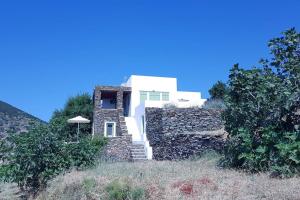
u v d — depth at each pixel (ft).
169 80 111.75
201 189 31.50
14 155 41.96
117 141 81.51
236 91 41.37
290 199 25.20
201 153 57.41
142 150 79.61
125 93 110.83
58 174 44.45
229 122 42.19
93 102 113.60
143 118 90.48
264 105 39.29
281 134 36.86
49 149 43.60
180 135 65.21
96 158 56.80
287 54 39.04
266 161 36.32
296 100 37.63
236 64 41.27
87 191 36.45
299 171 33.06
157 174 39.24
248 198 27.17
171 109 78.59
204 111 79.10
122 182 35.47
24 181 43.29
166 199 30.83
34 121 44.16
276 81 38.45
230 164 41.45
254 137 39.50
